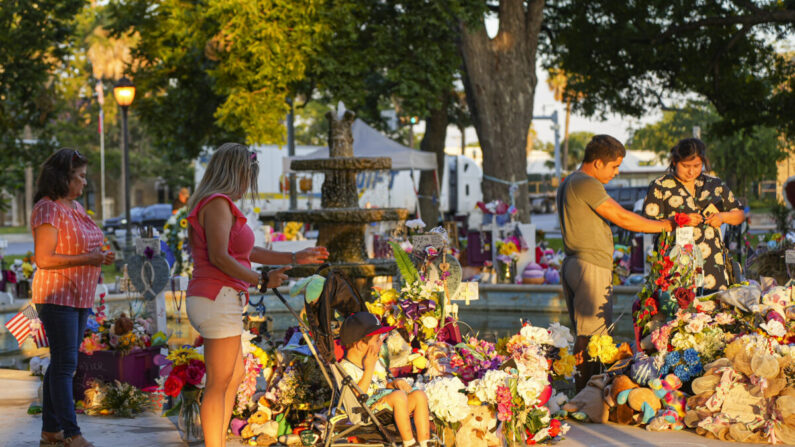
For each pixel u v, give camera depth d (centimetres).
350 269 732
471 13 2005
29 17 2262
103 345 634
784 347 506
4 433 548
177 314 1110
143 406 614
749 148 4525
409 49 2153
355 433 415
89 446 498
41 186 502
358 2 2072
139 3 2330
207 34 2067
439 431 465
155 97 2483
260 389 569
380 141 2044
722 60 2567
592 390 557
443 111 2700
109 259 514
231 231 418
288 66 1967
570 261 595
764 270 902
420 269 604
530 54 2161
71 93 5325
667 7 2473
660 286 570
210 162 422
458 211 4322
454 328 592
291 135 2719
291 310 433
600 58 2612
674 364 539
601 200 570
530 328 539
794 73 2578
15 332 593
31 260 1258
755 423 489
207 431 423
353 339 413
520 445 488
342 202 798
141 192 6975
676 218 566
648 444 486
